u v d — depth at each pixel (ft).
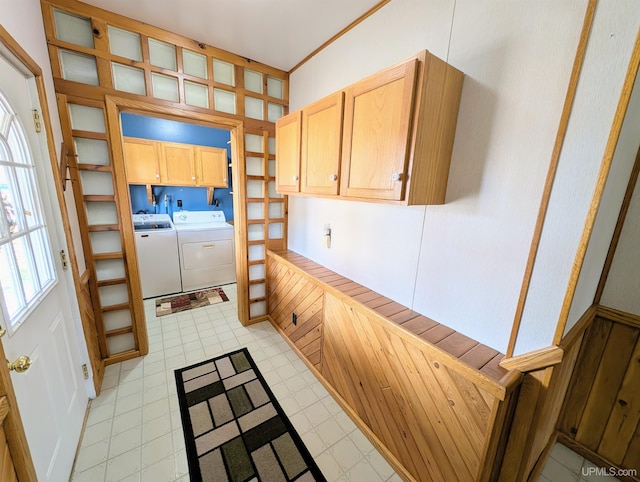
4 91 3.53
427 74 3.37
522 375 3.34
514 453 3.61
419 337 4.01
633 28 2.33
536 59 3.11
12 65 3.81
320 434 5.19
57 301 4.57
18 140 3.88
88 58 5.68
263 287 9.35
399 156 3.64
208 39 6.48
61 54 5.41
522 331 3.31
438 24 4.09
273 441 5.01
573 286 2.86
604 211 3.08
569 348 3.10
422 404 4.06
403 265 5.02
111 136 6.03
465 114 3.85
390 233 5.23
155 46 6.28
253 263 8.87
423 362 3.97
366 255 5.84
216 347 7.86
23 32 4.11
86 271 6.14
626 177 3.75
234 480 4.33
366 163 4.19
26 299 3.59
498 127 3.51
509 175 3.46
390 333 4.49
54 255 4.66
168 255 11.28
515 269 3.49
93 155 6.09
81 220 6.07
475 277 3.93
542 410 3.28
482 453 3.34
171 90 6.61
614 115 2.48
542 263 3.08
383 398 4.76
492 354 3.69
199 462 4.59
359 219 5.95
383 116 3.83
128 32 5.92
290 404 5.86
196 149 12.25
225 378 6.59
